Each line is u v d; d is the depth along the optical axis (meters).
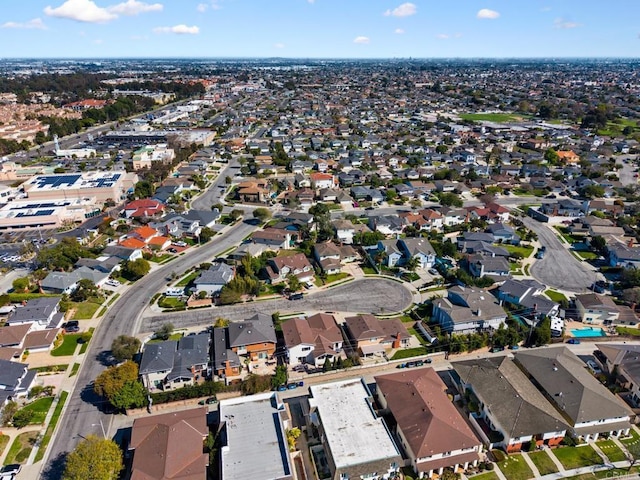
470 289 81.12
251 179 159.75
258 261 93.12
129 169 173.38
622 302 84.19
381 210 132.38
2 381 59.88
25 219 117.81
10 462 50.81
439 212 121.88
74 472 45.00
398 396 56.94
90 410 58.75
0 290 87.44
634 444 53.25
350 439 50.44
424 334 74.81
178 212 126.38
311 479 48.97
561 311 80.44
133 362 62.59
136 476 45.22
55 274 87.50
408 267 94.12
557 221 124.94
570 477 49.72
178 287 88.19
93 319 78.31
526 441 52.94
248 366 66.50
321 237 109.31
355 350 70.06
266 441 50.16
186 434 50.44
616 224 121.31
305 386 63.47
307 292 87.06
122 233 115.69
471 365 62.94
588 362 68.56
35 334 70.81
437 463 49.09
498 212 123.56
